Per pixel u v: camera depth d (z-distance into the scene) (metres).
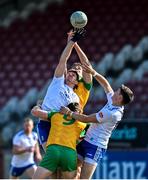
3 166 45.47
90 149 23.09
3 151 45.69
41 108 23.17
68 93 22.91
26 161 40.22
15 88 65.12
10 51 70.06
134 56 60.94
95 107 55.66
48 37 69.88
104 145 23.19
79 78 23.39
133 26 66.06
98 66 61.12
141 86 57.78
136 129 41.12
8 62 68.81
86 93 23.97
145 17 66.56
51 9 72.69
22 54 69.00
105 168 40.31
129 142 41.12
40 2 73.94
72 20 22.30
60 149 22.09
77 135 22.52
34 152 42.19
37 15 72.69
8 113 59.91
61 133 22.22
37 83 64.50
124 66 60.81
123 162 40.19
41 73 65.44
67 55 22.77
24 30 71.75
